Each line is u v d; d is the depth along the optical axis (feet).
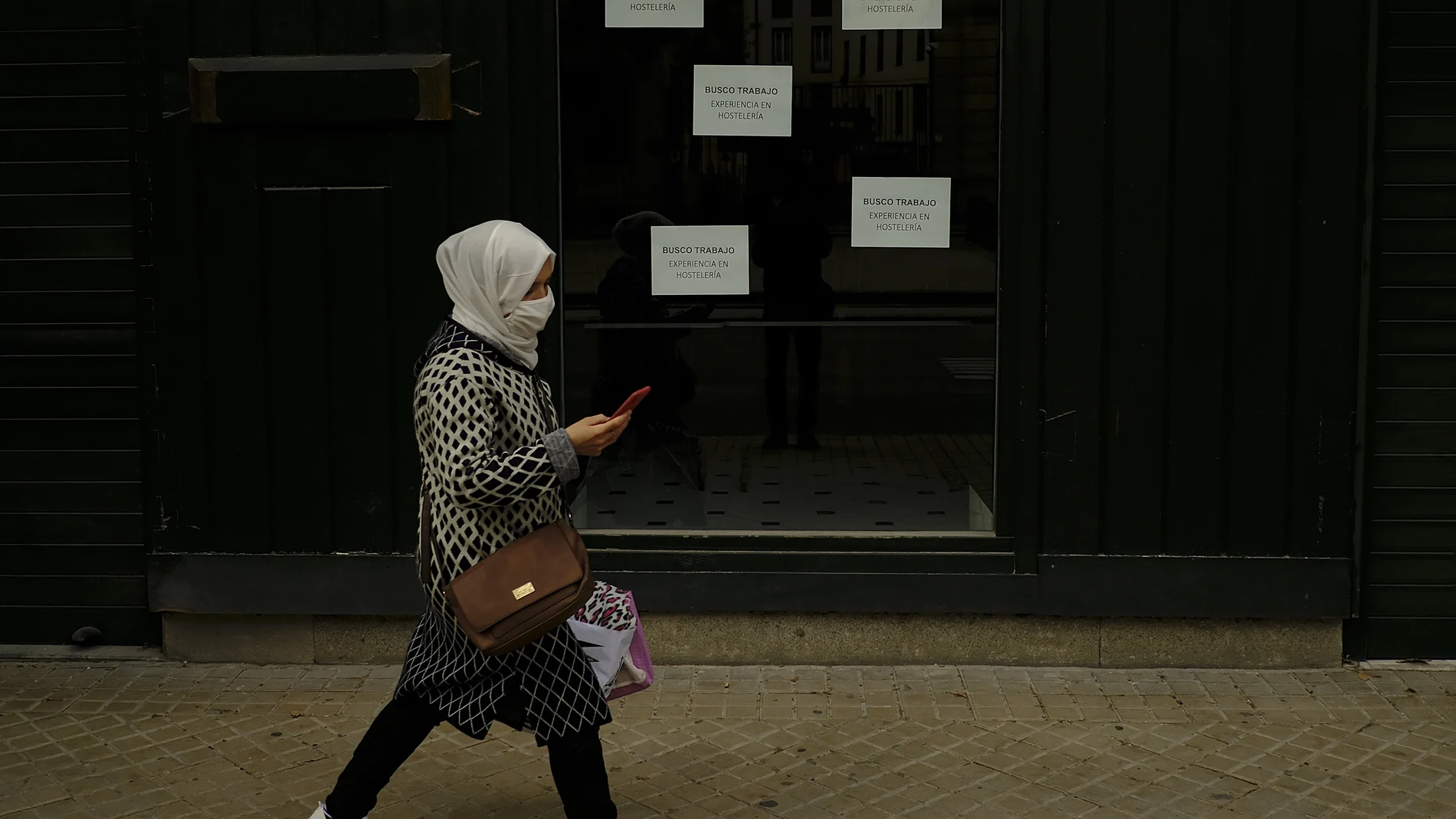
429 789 13.19
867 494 16.22
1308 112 15.28
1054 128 15.40
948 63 15.56
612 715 15.02
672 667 16.55
